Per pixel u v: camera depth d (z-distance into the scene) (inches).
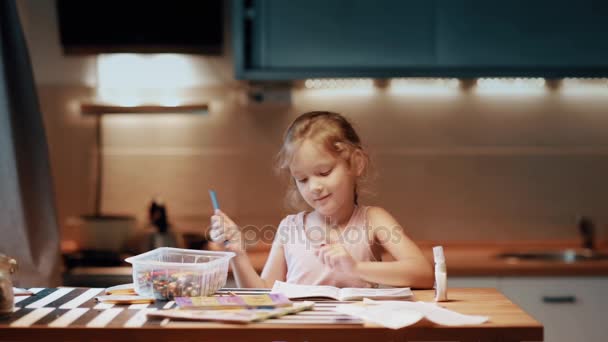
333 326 59.1
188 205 144.8
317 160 75.7
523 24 129.2
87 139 144.8
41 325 59.2
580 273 122.0
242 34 127.2
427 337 59.5
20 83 105.2
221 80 144.0
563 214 144.8
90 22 137.9
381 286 88.5
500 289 122.0
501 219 144.7
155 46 138.4
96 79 144.1
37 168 106.0
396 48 129.1
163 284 68.7
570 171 144.8
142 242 130.0
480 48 129.3
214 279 71.2
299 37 128.8
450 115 144.3
